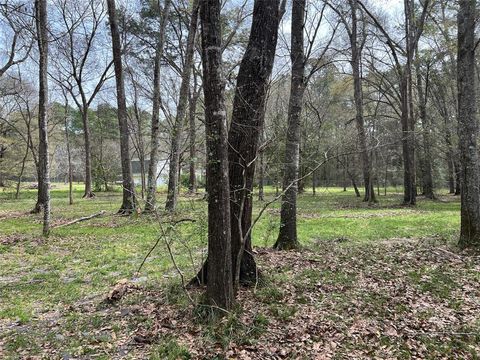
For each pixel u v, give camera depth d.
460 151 9.23
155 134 16.19
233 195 5.59
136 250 9.98
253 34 5.53
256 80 5.49
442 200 27.53
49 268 8.28
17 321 5.34
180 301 5.57
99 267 8.33
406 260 8.24
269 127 7.08
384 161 36.44
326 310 5.34
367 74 29.50
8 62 22.12
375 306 5.48
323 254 8.91
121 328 4.94
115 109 39.94
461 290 6.16
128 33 26.33
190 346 4.34
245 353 4.17
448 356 4.11
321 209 21.69
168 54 26.47
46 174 12.09
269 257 8.50
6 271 8.05
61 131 40.78
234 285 5.56
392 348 4.28
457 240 10.04
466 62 8.94
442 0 18.11
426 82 26.11
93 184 43.00
